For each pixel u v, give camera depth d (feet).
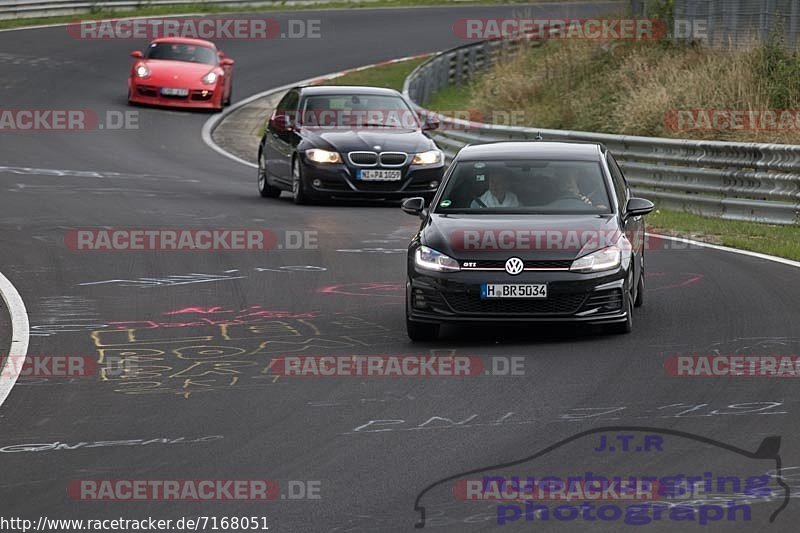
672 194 228.84
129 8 535.19
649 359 113.50
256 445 88.79
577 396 100.99
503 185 133.28
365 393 103.55
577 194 132.16
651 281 157.28
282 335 127.44
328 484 79.36
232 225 204.74
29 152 297.94
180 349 121.19
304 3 592.19
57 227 198.49
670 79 321.52
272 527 71.82
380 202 246.88
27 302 145.07
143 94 372.17
